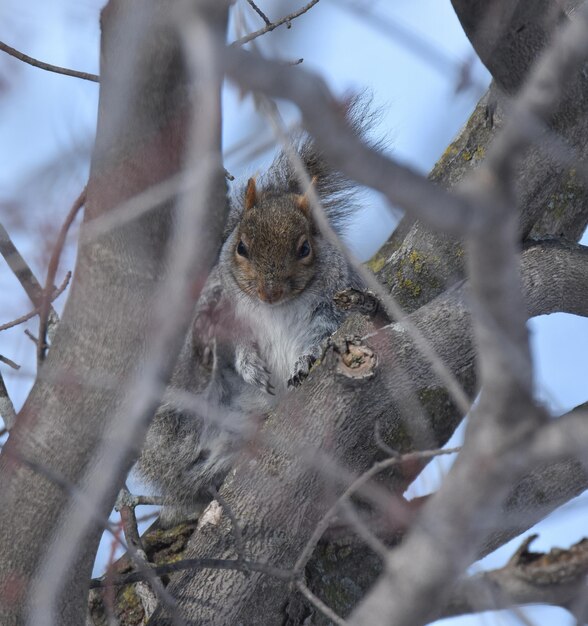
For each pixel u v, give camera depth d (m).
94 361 6.30
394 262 9.62
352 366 7.70
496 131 9.51
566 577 7.28
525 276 8.41
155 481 10.36
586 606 6.66
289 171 11.54
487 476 4.59
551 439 4.44
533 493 8.03
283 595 7.99
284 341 10.71
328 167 10.87
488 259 3.93
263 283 10.29
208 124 4.41
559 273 8.51
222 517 7.99
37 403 6.55
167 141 5.68
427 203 3.71
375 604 5.08
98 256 6.14
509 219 3.85
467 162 9.62
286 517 7.86
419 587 4.96
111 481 6.54
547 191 8.34
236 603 7.75
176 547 9.37
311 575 8.40
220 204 5.68
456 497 4.68
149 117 5.65
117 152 5.75
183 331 6.13
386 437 8.56
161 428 10.30
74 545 6.55
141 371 6.25
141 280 6.11
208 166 4.67
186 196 4.89
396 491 8.59
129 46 5.46
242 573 7.75
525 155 8.05
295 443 7.79
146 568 6.98
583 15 3.98
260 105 5.20
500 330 4.15
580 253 8.71
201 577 7.84
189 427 10.26
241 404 10.67
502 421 4.44
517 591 7.28
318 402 7.83
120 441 6.28
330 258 10.71
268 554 7.83
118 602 8.83
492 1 7.34
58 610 6.76
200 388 10.40
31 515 6.56
